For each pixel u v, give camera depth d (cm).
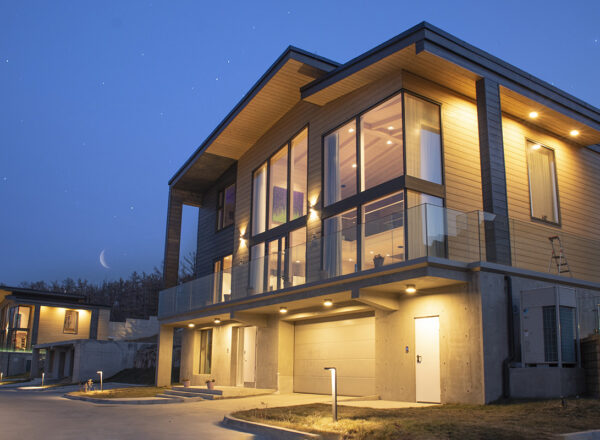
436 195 1394
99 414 1241
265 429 907
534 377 1095
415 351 1284
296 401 1416
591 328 1257
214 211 2464
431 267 1136
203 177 2469
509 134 1595
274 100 1878
